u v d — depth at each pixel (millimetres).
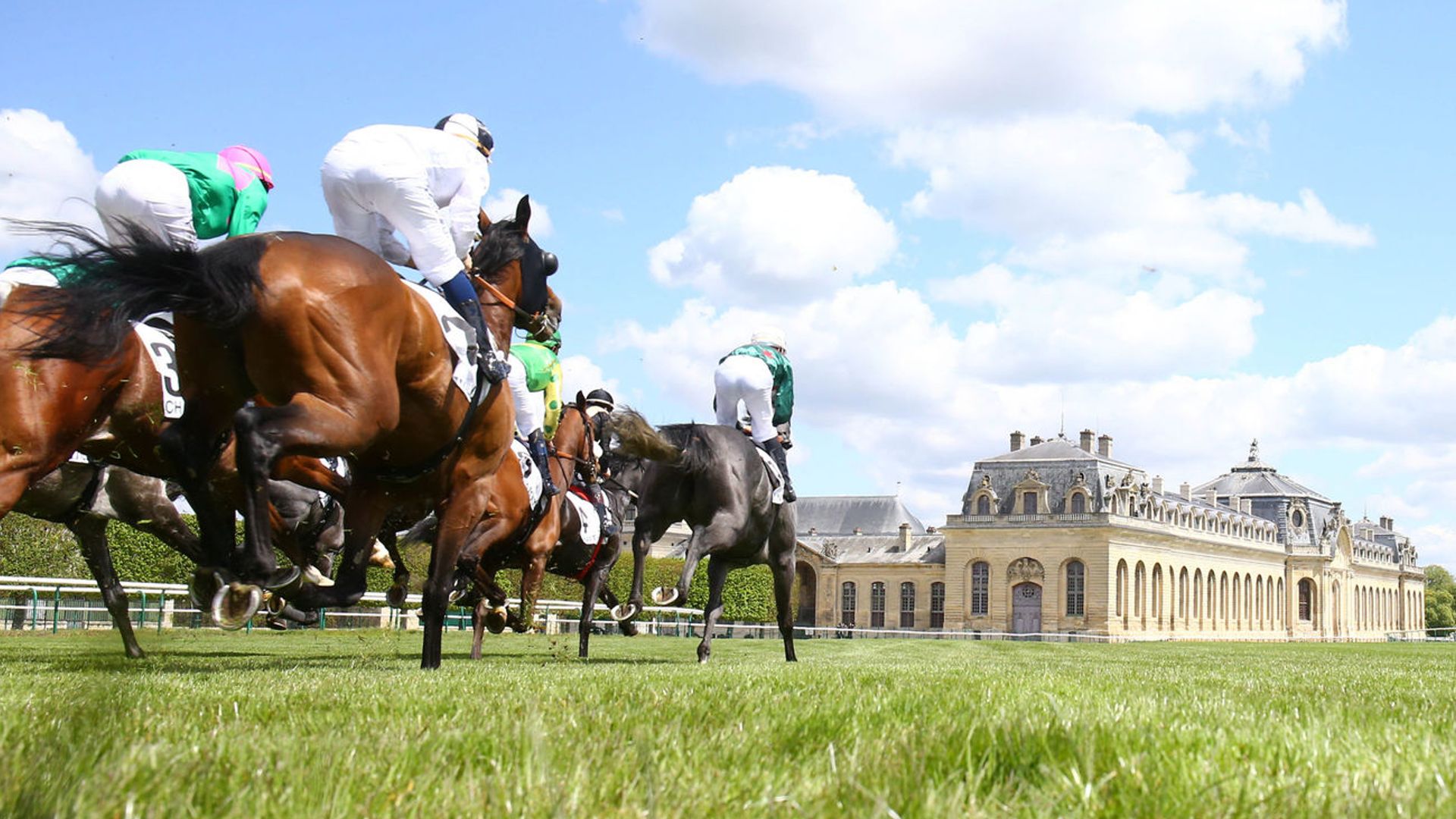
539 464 10281
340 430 5578
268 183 7879
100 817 2234
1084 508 92875
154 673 6883
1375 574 148000
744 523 10711
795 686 6047
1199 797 2752
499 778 2713
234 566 5633
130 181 7027
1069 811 2682
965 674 7891
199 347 5848
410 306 6195
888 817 2430
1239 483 131875
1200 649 26141
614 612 10539
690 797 2641
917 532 113812
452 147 7043
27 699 4387
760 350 11891
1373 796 2748
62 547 28922
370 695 5008
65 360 5527
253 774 2707
